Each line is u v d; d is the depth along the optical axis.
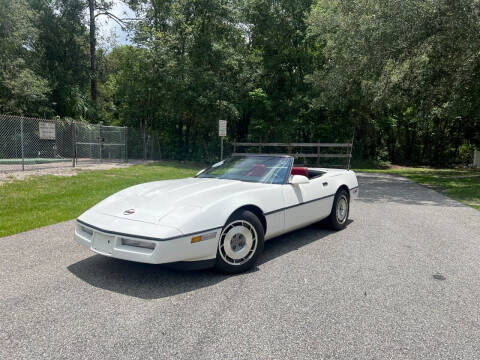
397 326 2.43
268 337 2.26
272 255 4.05
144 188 4.04
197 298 2.83
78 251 4.01
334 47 14.73
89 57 26.16
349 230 5.41
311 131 22.30
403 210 7.30
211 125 20.41
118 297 2.83
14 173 10.15
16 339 2.19
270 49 22.27
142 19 21.56
